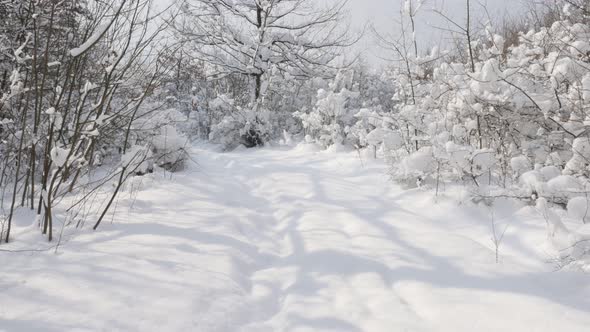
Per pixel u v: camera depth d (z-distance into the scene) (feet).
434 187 13.83
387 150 16.31
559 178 9.47
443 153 12.54
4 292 6.66
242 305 7.15
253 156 27.22
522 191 10.50
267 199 15.42
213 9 39.99
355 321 6.69
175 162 19.57
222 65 39.17
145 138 18.69
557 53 12.46
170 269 8.11
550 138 12.16
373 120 17.72
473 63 14.47
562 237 8.37
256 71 37.91
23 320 5.87
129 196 13.62
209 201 14.12
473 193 11.76
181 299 6.93
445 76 15.25
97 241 9.38
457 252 9.06
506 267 8.18
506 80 12.26
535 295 6.95
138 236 9.89
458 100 13.70
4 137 13.23
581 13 13.34
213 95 44.42
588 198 9.21
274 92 38.17
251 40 40.24
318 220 12.17
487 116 13.39
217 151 35.47
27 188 11.68
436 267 8.43
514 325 6.15
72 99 13.29
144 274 7.76
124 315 6.25
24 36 13.53
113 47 10.43
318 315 6.93
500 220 10.65
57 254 8.41
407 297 7.44
